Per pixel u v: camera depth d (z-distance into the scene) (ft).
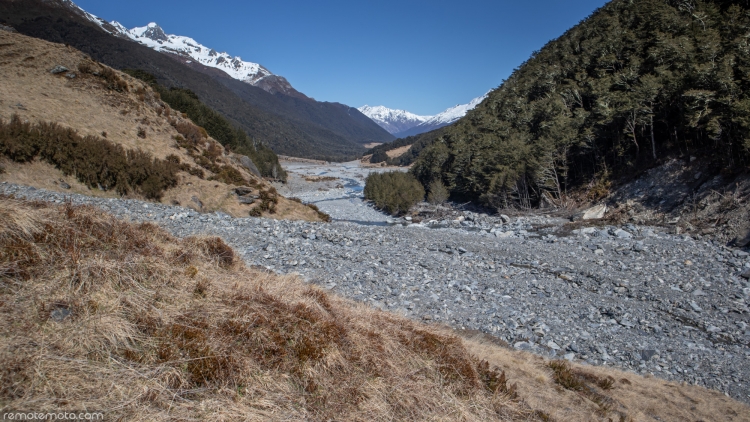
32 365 12.17
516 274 61.67
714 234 81.97
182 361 14.24
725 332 43.91
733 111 94.79
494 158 173.06
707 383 34.01
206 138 145.69
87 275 16.89
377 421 15.14
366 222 163.22
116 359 13.75
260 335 16.87
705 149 109.19
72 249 18.15
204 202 100.37
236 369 14.79
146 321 15.83
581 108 171.22
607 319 46.24
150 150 111.34
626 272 64.64
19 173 77.00
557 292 54.24
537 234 103.24
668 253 73.56
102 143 92.68
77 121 101.19
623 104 133.69
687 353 39.06
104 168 88.28
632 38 184.34
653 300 52.95
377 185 225.56
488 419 17.88
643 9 198.90
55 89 107.34
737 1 151.33
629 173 130.62
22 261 16.35
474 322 41.63
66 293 15.70
